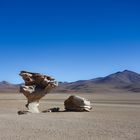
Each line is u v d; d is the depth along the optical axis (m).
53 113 37.03
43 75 40.34
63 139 19.34
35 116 33.38
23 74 40.75
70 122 27.72
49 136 20.34
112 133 21.58
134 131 22.47
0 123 26.83
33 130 22.86
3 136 20.30
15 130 22.81
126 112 39.22
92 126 25.08
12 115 34.94
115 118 31.58
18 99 80.75
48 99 89.69
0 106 53.38
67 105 40.50
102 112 38.88
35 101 40.19
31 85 40.62
